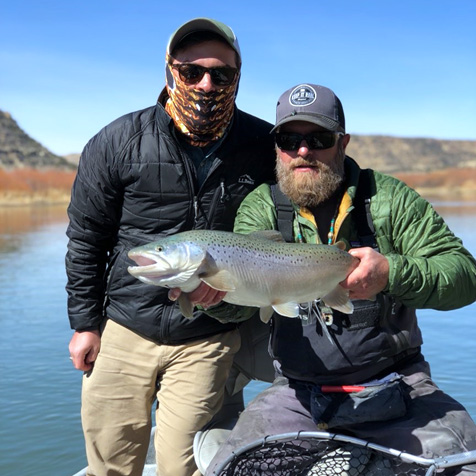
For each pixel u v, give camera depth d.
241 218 1.34
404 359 1.28
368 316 1.22
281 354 1.30
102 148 1.46
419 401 1.23
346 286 1.15
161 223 1.47
